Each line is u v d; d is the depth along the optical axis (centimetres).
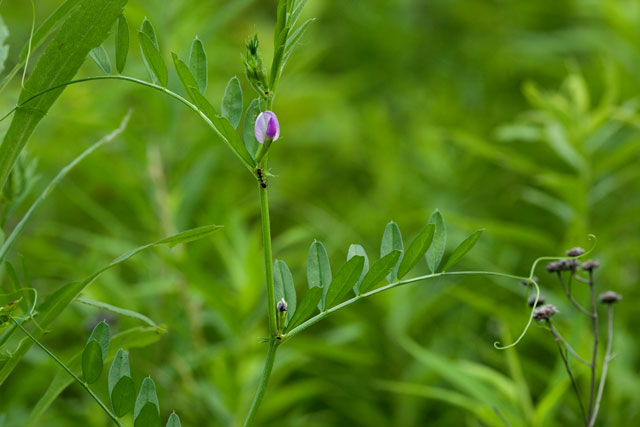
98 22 56
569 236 88
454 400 71
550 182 87
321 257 58
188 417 86
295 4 56
